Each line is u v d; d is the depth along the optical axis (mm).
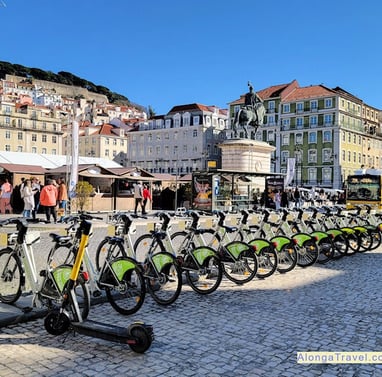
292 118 71000
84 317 4973
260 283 7664
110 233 6875
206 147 79312
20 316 5273
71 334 4906
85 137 92125
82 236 4914
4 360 4234
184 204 29422
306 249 9195
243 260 7684
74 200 23203
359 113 72625
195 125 79500
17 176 23562
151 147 85938
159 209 30594
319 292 7066
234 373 4016
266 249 8273
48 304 5355
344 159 67688
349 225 12414
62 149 88312
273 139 72750
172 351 4512
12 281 5828
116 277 5793
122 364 4168
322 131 67688
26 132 80062
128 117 126875
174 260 6234
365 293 7035
